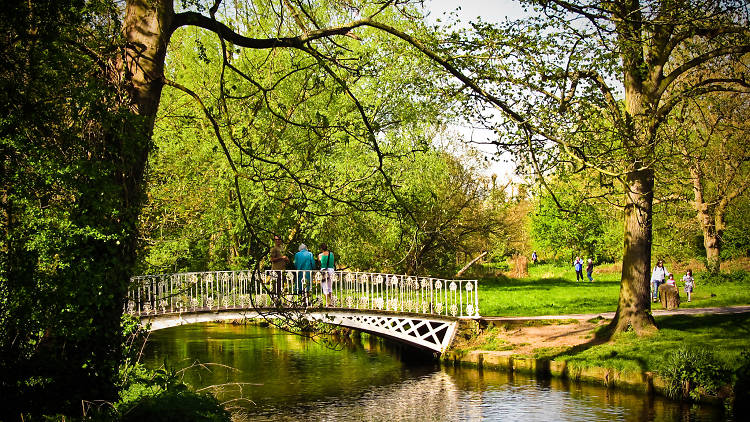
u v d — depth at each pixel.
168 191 20.48
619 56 11.92
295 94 16.06
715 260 35.97
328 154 20.73
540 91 11.06
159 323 17.78
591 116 12.05
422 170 24.62
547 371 18.58
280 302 9.58
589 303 28.84
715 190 35.06
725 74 19.14
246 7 10.64
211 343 27.08
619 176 10.75
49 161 7.68
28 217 7.98
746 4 14.54
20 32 7.39
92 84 7.73
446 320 22.64
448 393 17.69
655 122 16.73
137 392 9.16
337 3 10.30
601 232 51.00
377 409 16.30
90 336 8.34
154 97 8.99
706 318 20.81
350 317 21.70
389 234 25.50
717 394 14.88
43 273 7.98
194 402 9.05
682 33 15.49
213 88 17.50
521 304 28.84
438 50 10.22
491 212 35.28
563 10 10.92
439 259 32.44
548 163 11.59
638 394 16.27
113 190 7.88
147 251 18.03
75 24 7.80
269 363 22.62
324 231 26.16
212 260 26.20
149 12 8.95
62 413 8.18
